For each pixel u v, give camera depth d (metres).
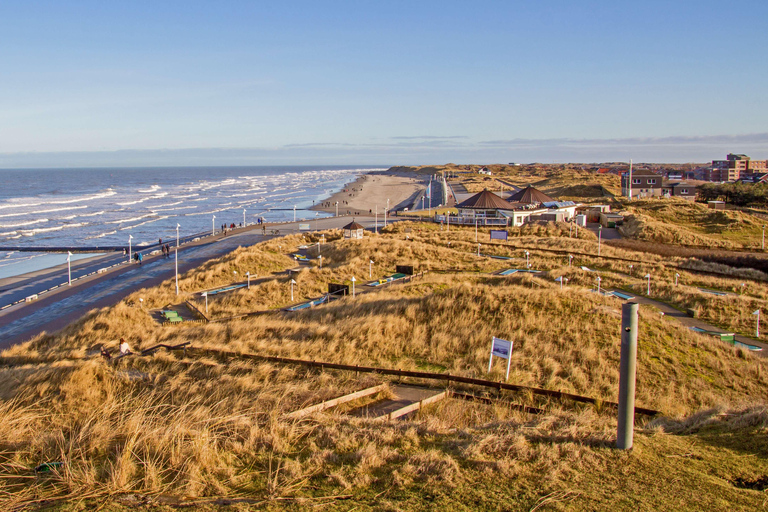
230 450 7.01
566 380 14.46
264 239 70.50
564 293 21.52
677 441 7.26
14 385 12.62
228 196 184.88
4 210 133.00
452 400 11.32
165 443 6.85
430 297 21.42
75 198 176.88
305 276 37.44
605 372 15.28
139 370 14.02
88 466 6.30
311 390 11.48
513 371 14.57
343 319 21.03
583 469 6.18
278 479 6.05
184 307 31.70
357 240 51.16
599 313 19.66
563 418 8.73
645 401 13.52
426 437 7.66
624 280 35.00
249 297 33.03
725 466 6.28
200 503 5.37
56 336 25.33
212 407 9.62
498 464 6.21
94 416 8.51
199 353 15.98
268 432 7.75
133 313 28.16
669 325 19.52
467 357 15.87
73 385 11.66
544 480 5.84
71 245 76.31
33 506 5.32
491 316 19.53
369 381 12.04
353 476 6.08
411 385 12.59
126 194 198.88
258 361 14.70
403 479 5.94
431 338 17.64
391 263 42.66
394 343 17.16
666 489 5.60
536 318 19.19
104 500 5.43
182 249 66.06
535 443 7.14
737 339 23.09
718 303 28.09
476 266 41.91
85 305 38.50
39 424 8.82
